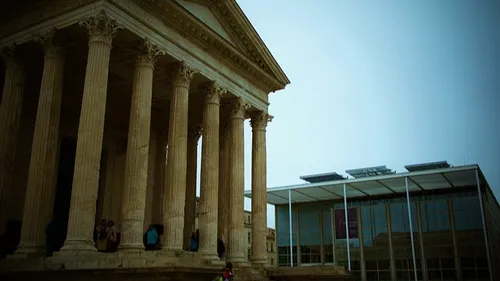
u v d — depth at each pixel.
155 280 20.78
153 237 27.56
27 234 24.42
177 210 28.92
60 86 26.84
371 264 76.38
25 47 28.69
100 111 24.38
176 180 29.34
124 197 26.12
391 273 74.44
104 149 38.56
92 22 25.33
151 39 28.67
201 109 41.50
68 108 36.25
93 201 23.33
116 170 39.34
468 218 71.44
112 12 26.06
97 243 26.91
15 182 31.88
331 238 81.69
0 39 29.44
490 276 61.59
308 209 85.50
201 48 33.56
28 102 33.44
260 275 35.25
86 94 24.39
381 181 69.94
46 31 27.25
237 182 36.28
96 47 25.05
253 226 38.72
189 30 31.91
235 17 36.44
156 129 42.31
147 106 27.64
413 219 75.31
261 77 40.44
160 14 29.59
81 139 23.83
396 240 75.44
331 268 37.56
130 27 27.11
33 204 24.78
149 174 40.78
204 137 33.84
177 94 30.92
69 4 26.75
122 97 38.97
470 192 74.06
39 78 32.31
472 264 69.31
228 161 39.97
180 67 31.12
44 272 22.06
